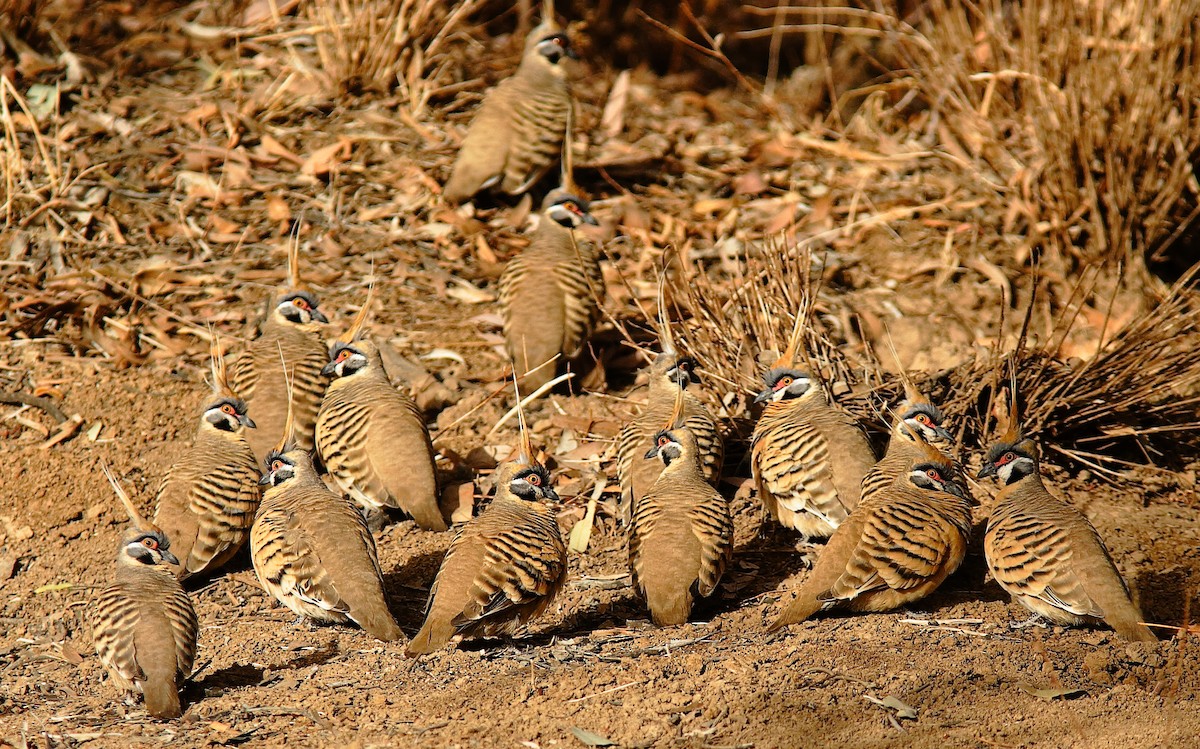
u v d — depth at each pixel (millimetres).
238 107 18000
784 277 13906
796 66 23594
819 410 11656
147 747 8234
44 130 17359
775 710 8430
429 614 9180
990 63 17062
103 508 12008
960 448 12531
